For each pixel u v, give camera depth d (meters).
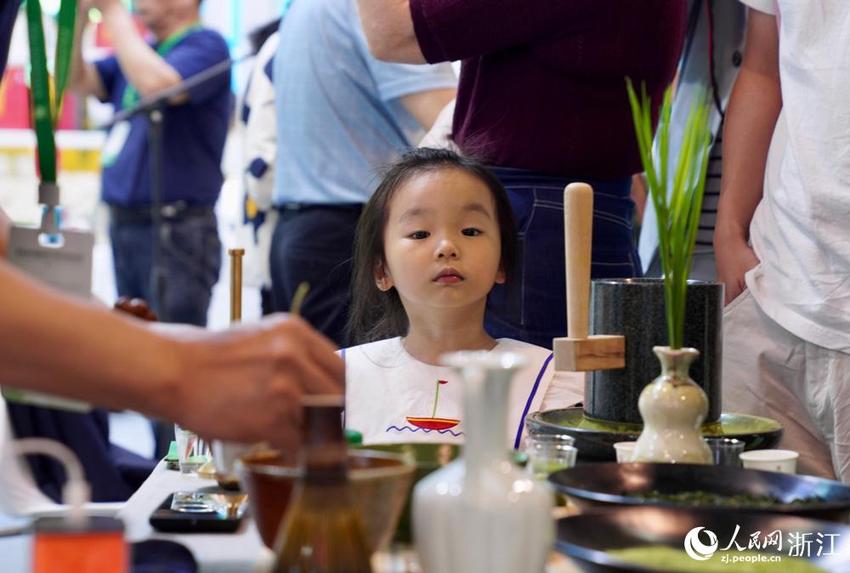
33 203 4.68
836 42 2.13
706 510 1.18
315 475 0.93
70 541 0.93
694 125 1.51
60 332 0.98
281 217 3.10
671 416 1.42
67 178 4.72
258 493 1.12
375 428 1.98
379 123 2.97
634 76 2.11
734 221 2.38
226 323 4.76
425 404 1.99
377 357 2.06
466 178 2.06
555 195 2.15
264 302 3.53
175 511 1.37
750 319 2.27
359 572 0.93
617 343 1.62
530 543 0.93
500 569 0.93
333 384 1.09
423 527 0.96
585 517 1.16
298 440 1.06
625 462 1.44
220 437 1.05
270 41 3.49
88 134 4.74
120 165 4.33
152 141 4.04
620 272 2.20
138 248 4.34
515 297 2.16
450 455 1.33
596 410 1.67
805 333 2.16
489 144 2.17
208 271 4.37
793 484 1.30
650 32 2.09
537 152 2.13
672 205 1.48
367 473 1.04
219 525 1.33
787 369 2.23
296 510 0.94
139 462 2.59
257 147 3.42
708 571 1.03
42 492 2.24
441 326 2.03
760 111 2.39
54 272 1.28
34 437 2.28
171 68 4.16
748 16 2.43
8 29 1.71
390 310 2.20
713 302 1.63
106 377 1.00
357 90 2.94
